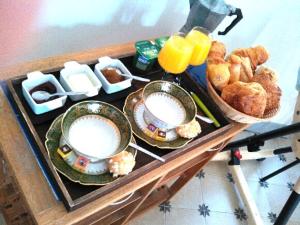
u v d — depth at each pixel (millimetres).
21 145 400
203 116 525
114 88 479
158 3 630
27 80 428
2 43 493
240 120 544
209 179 946
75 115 417
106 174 395
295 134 745
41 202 362
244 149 1068
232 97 525
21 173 377
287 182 1036
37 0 468
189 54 503
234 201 915
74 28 560
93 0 534
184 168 625
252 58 609
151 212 814
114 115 436
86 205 372
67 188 370
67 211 362
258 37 897
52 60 493
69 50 594
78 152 385
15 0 447
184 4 675
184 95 503
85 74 474
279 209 951
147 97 484
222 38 848
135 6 601
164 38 567
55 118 422
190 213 848
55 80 447
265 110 564
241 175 916
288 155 1127
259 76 578
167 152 452
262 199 961
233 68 555
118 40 652
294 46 921
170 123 452
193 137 478
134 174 405
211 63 550
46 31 526
